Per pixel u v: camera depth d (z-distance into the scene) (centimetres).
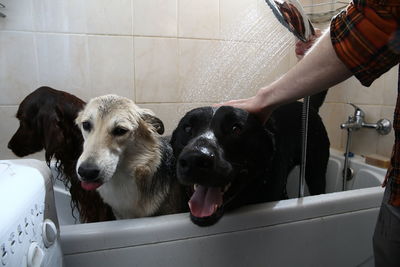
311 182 154
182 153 79
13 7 161
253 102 88
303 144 104
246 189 98
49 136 123
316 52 64
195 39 191
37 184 52
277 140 114
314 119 147
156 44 185
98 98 104
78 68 176
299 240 95
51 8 167
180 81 193
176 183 110
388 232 72
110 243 77
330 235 98
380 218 75
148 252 80
